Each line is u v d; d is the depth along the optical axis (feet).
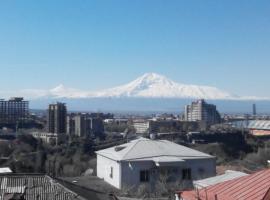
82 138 465.88
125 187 148.15
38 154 288.10
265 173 69.56
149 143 164.76
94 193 96.63
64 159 277.23
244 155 318.65
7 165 228.63
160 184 146.20
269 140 456.04
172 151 159.84
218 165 219.61
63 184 91.25
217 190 69.26
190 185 150.00
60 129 635.66
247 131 565.53
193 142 430.61
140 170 151.53
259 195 62.59
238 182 69.41
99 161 173.88
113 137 550.36
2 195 82.89
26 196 83.51
